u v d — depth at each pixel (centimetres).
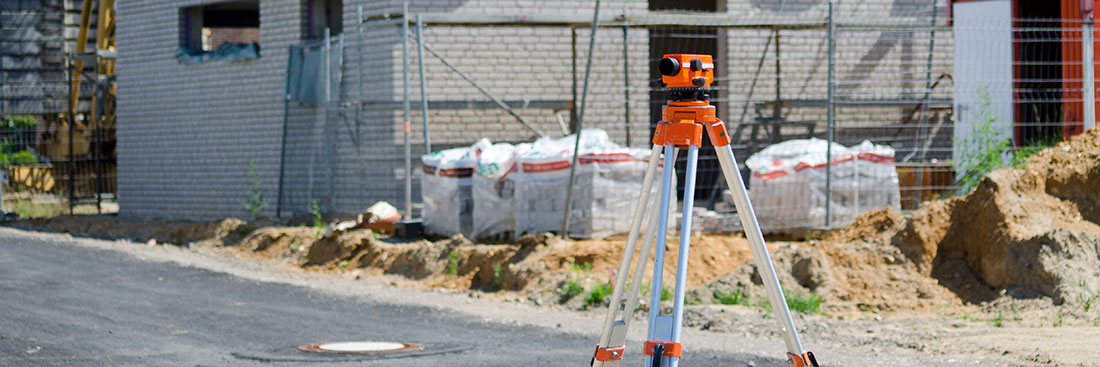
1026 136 5488
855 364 2669
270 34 6081
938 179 5200
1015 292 3547
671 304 3641
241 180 6241
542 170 4647
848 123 5975
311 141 5847
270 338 3172
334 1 6022
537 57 5650
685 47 6116
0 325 3256
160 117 6625
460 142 5619
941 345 2909
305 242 5166
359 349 2973
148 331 3253
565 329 3338
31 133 8938
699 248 4175
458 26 5553
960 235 3903
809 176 4616
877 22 5469
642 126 5741
